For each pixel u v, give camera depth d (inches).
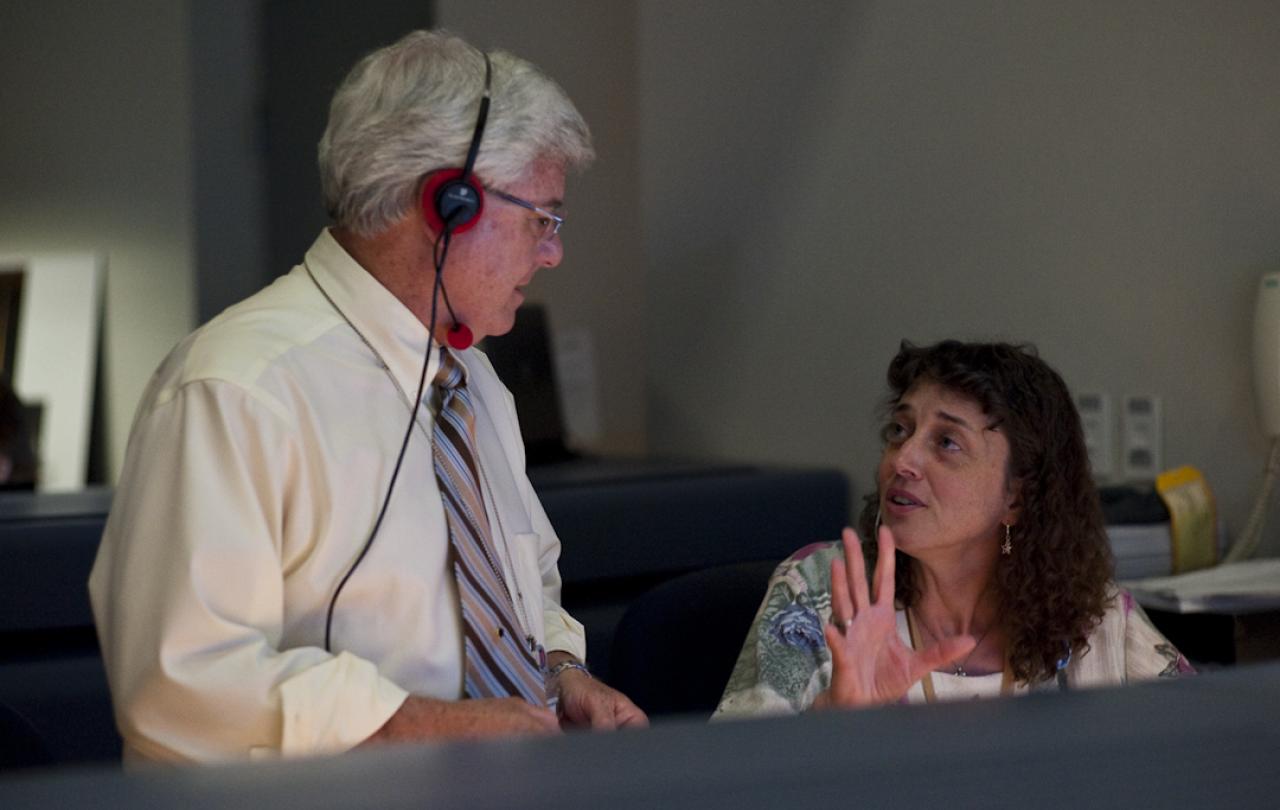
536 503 98.1
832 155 198.5
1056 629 103.6
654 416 234.7
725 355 219.9
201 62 331.9
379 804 23.9
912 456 103.2
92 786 25.0
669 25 225.3
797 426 207.0
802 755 27.2
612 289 244.7
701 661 118.6
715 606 119.1
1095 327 163.9
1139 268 158.6
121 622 73.5
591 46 244.2
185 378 75.7
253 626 73.9
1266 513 146.2
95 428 328.5
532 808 24.2
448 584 80.7
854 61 194.2
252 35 338.0
